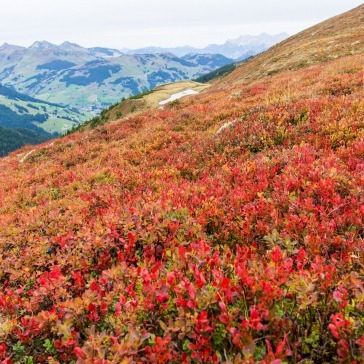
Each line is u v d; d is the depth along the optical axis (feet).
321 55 151.12
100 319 14.66
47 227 28.12
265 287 11.89
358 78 63.87
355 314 12.16
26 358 14.19
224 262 15.84
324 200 21.30
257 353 11.50
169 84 371.76
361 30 182.70
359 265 15.10
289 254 16.42
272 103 55.98
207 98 101.96
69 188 42.75
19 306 17.13
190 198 26.78
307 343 11.83
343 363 10.49
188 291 13.00
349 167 26.61
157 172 38.96
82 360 11.24
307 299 11.69
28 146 101.81
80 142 78.74
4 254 25.08
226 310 11.92
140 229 20.97
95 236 21.44
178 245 19.71
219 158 38.93
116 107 286.87
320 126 38.01
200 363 10.94
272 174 28.55
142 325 13.14
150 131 65.72
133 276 15.79
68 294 16.40
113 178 41.04
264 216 21.21
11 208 41.04
